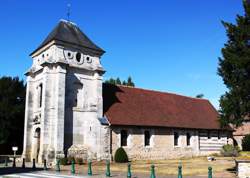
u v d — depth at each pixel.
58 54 29.69
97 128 30.05
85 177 17.62
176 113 37.75
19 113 41.88
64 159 27.39
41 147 28.42
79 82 30.73
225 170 22.06
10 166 26.30
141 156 32.28
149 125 33.03
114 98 33.75
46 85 28.97
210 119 41.06
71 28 32.12
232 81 19.94
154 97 38.16
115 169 23.62
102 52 32.50
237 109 19.72
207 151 38.72
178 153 35.50
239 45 19.91
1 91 42.62
